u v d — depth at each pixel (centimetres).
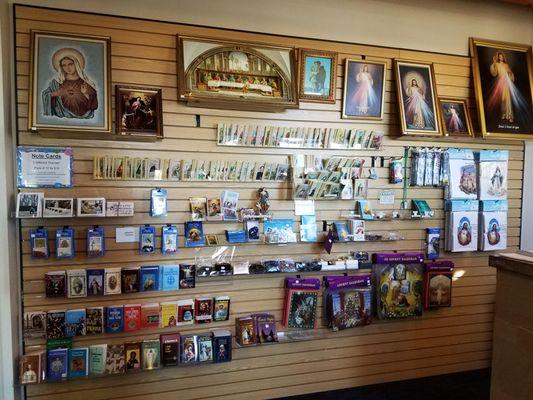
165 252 285
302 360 325
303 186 308
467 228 359
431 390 341
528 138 359
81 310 271
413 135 334
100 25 273
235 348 309
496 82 359
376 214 335
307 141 317
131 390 288
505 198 369
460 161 357
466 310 370
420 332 357
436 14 349
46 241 264
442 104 348
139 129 275
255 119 309
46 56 260
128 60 278
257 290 313
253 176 305
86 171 274
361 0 328
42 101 257
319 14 318
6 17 254
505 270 152
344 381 337
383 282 340
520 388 144
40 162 263
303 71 311
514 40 374
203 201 294
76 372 268
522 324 144
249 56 296
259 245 312
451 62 354
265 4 305
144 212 286
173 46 286
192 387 301
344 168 323
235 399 310
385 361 349
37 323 264
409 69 337
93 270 273
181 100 283
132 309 279
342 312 324
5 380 254
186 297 297
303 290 316
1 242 251
